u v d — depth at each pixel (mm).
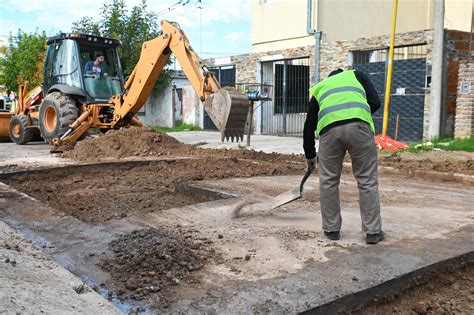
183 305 3402
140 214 6078
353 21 19172
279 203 5547
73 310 3156
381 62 15062
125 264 4152
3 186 7621
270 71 19531
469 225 5336
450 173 8570
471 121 13016
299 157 11180
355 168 4711
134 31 23516
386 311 3662
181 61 10016
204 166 9930
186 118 23406
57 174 9320
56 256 4434
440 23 13000
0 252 4121
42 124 13492
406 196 7082
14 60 24500
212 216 5852
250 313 3258
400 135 14641
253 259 4285
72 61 13320
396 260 4152
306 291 3561
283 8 20000
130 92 12070
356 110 4566
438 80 13211
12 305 3016
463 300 3887
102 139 11828
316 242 4734
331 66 16531
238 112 8336
